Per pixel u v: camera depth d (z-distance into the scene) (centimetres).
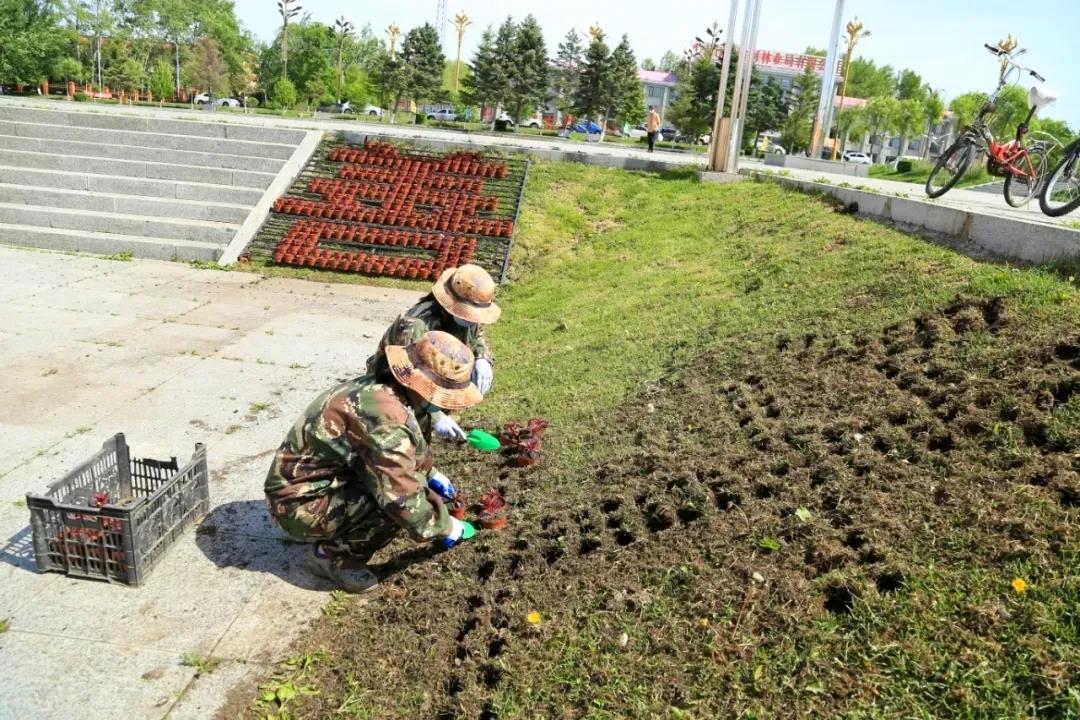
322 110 5519
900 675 256
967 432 364
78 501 399
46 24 5244
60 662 324
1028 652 249
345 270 1152
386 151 1440
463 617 342
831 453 384
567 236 1247
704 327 633
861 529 324
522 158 1480
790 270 711
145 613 360
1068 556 279
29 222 1248
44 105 1981
